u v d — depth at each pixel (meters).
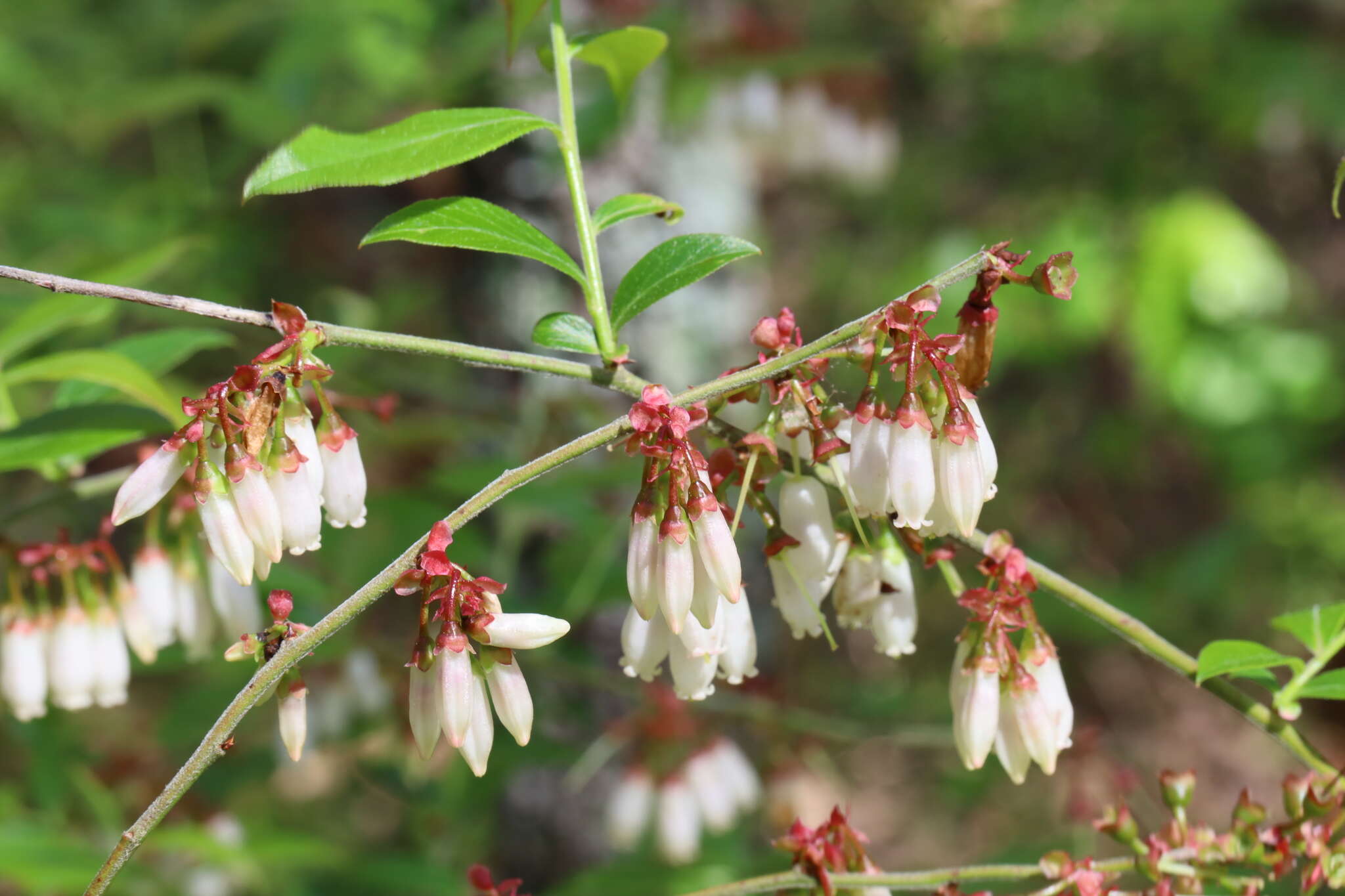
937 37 1.13
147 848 0.47
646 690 0.50
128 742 0.73
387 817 0.70
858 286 1.20
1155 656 0.39
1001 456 1.18
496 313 0.66
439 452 0.65
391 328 0.80
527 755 0.52
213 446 0.37
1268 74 1.05
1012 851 0.50
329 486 0.38
